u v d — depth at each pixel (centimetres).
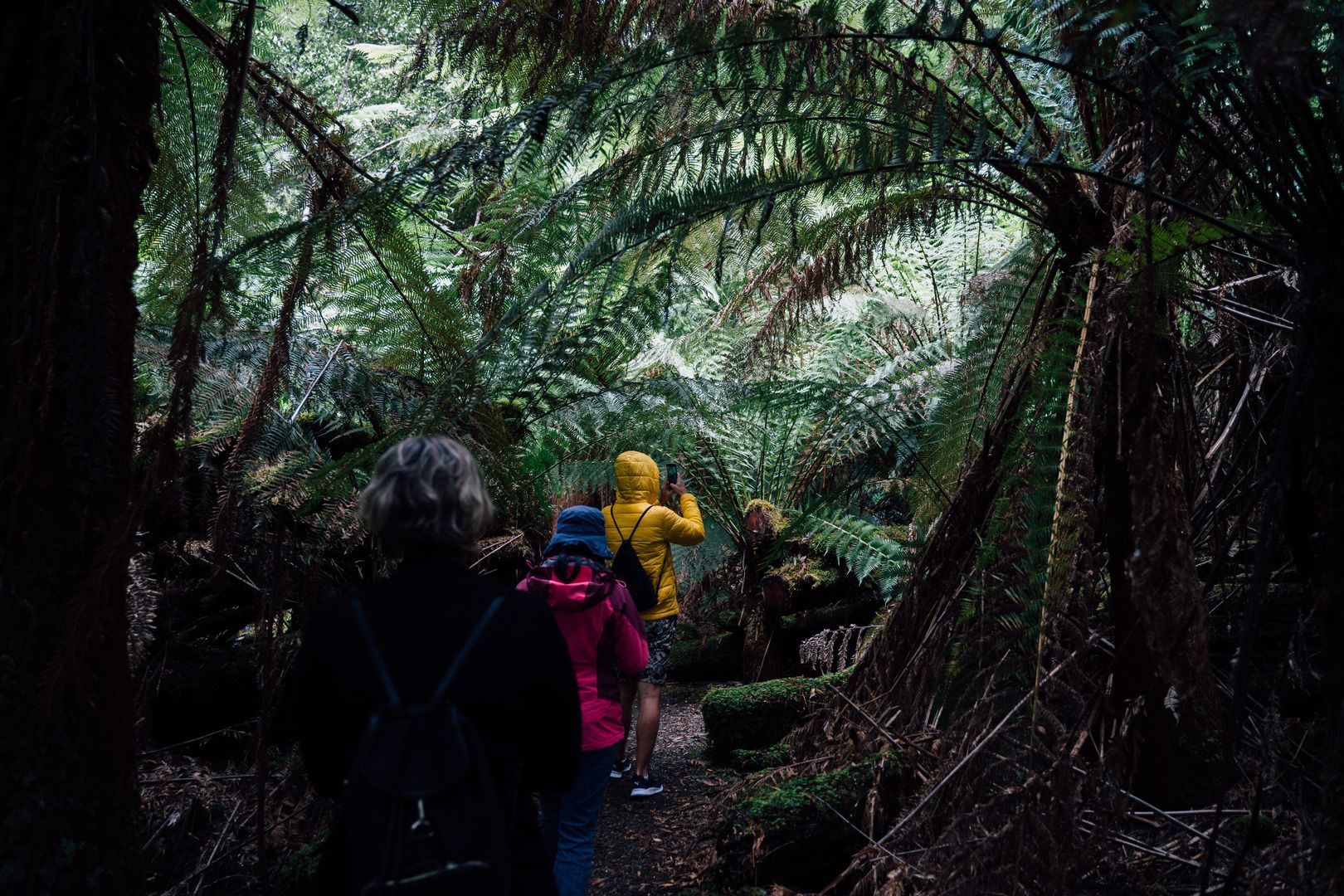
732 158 225
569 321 256
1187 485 268
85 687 175
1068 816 188
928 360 449
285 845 294
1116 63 195
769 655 473
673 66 207
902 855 246
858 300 532
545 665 151
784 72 213
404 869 129
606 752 265
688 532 381
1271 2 105
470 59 247
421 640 146
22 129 167
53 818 171
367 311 279
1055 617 201
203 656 371
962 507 280
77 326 167
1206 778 253
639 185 230
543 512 422
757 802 284
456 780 135
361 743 138
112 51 176
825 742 321
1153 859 225
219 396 280
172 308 269
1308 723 277
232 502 243
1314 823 187
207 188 262
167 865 289
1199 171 217
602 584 272
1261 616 307
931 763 275
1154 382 191
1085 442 207
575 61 237
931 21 223
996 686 229
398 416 291
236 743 360
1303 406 166
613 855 312
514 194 281
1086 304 219
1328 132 162
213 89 256
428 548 155
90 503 175
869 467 502
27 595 169
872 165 211
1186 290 227
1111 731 248
